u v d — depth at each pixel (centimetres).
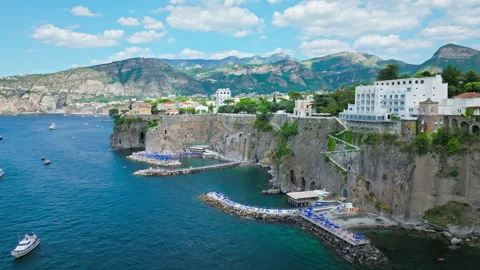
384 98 13512
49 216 11088
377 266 8094
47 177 15912
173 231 10031
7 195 13162
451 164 9919
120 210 11644
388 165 10925
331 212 11069
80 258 8544
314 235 9706
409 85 13050
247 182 15325
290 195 12244
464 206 9662
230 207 11700
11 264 8244
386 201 10850
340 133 13312
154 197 13038
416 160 10262
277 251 8881
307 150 14488
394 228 10094
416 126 11488
